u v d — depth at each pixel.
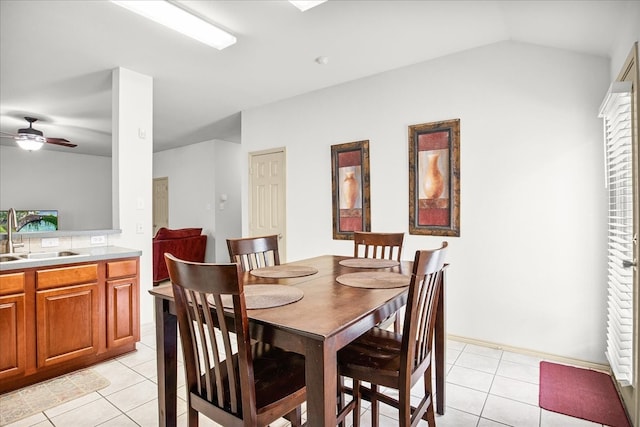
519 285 2.74
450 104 3.03
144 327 3.33
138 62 3.08
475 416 1.91
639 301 1.66
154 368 2.54
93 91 3.77
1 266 2.12
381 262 2.31
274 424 1.87
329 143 3.81
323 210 3.89
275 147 4.29
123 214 3.20
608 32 2.10
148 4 2.16
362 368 1.42
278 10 2.31
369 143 3.52
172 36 2.61
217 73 3.38
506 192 2.79
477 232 2.92
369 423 1.90
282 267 2.16
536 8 2.14
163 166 7.57
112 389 2.23
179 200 7.16
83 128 5.51
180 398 2.12
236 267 1.05
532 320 2.70
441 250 1.44
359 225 3.60
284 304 1.32
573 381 2.27
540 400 2.06
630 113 1.80
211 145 6.47
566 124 2.56
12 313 2.17
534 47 2.67
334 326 1.09
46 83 3.53
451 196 3.03
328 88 3.81
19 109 4.43
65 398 2.12
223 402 1.19
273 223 4.37
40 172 7.51
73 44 2.72
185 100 4.22
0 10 2.23
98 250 2.85
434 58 3.10
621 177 2.05
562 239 2.58
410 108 3.25
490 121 2.85
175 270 1.19
